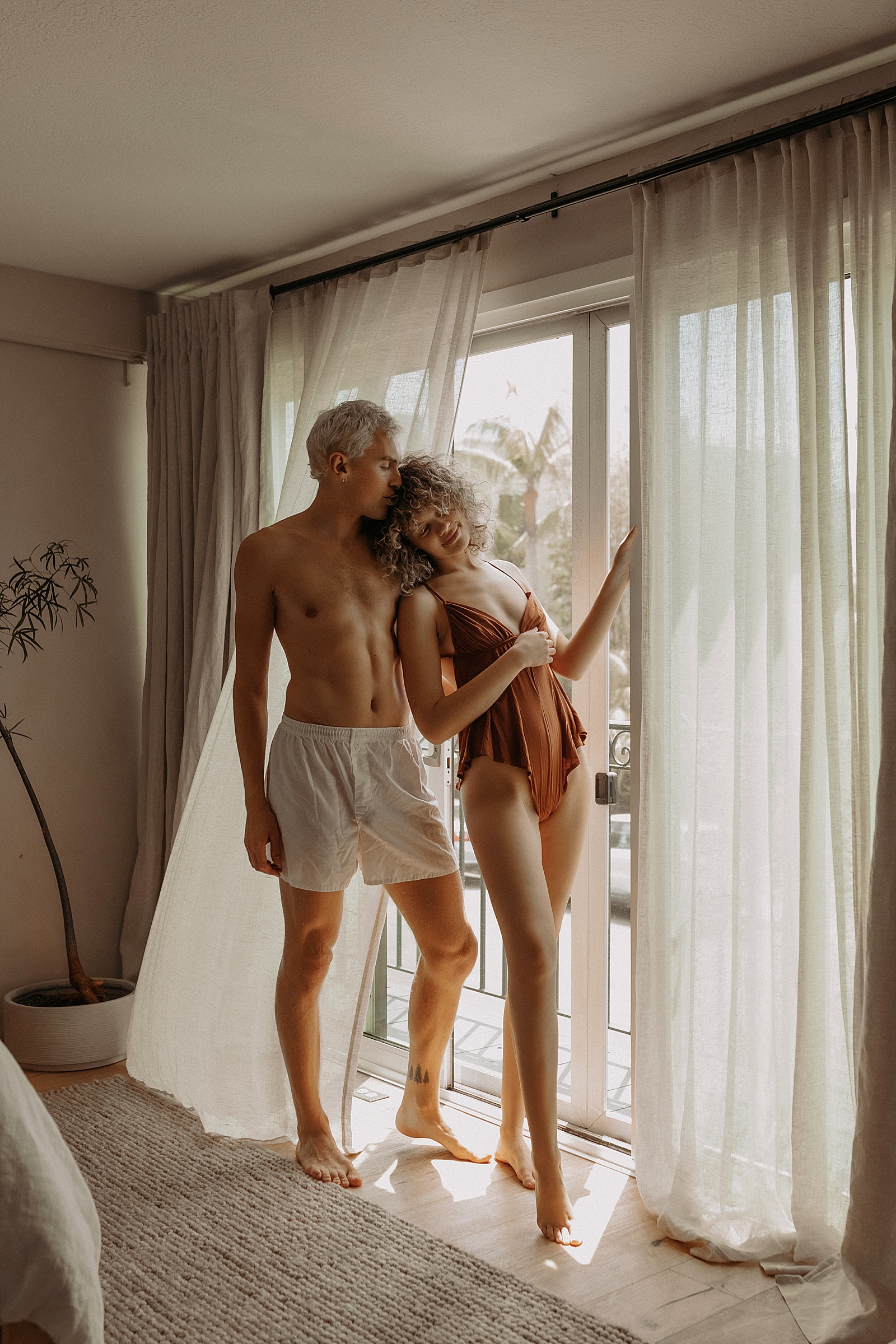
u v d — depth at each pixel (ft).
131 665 13.88
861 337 7.57
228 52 7.97
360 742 9.12
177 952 10.87
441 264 10.52
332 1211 8.52
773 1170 8.12
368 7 7.36
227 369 12.48
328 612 9.05
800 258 7.88
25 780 12.17
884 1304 6.68
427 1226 8.39
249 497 12.39
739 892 8.13
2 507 12.78
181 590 13.09
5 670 12.82
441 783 11.31
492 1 7.27
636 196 9.01
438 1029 9.69
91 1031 11.74
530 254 10.30
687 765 8.67
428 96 8.63
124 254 12.27
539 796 8.87
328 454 8.99
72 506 13.37
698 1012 8.38
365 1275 7.60
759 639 8.22
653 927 8.64
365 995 9.78
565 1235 8.15
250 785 9.30
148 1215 8.42
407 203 10.78
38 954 13.00
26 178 10.19
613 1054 10.06
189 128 9.19
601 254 9.75
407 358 10.62
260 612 9.22
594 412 10.14
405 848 9.23
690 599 8.68
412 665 9.02
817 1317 7.04
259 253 12.23
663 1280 7.64
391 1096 11.19
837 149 7.77
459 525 9.18
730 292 8.48
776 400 8.11
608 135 9.29
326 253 12.22
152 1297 7.29
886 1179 6.79
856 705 7.50
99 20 7.53
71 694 13.34
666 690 8.75
